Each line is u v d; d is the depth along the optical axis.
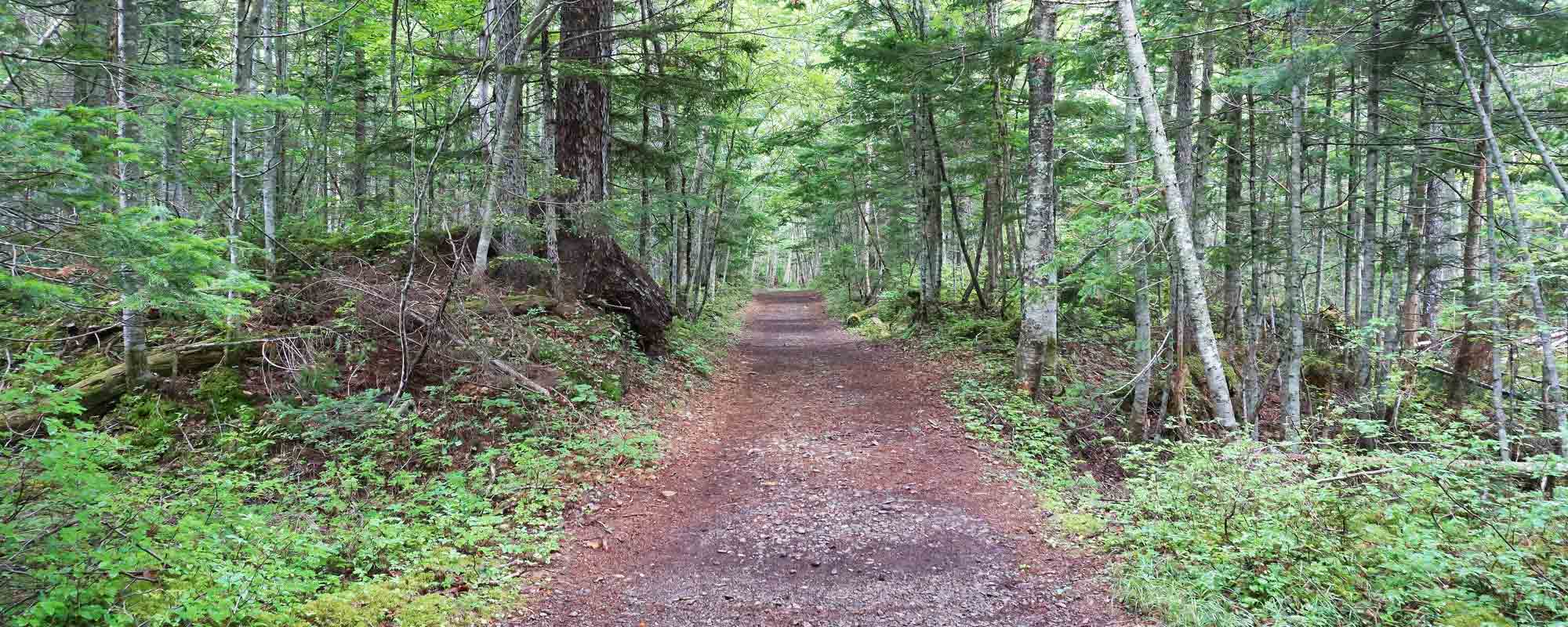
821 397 12.39
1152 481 6.73
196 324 8.21
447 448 7.46
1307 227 14.17
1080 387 11.84
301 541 4.92
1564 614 4.02
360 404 7.42
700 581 5.42
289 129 12.02
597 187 11.67
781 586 5.34
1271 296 16.52
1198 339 7.55
